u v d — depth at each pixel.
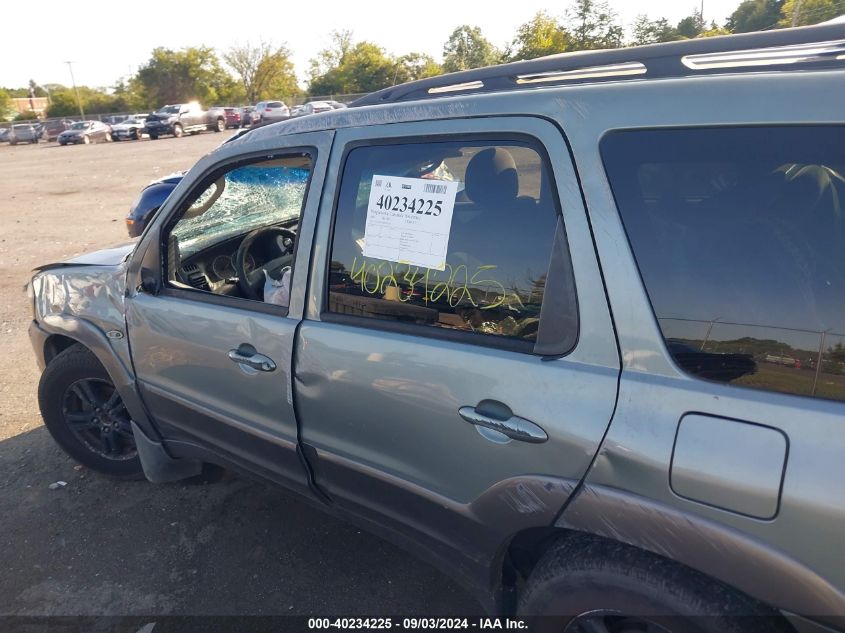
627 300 1.46
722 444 1.30
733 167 1.38
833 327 1.27
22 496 3.20
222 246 2.94
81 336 2.89
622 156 1.49
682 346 1.40
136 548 2.78
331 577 2.55
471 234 1.78
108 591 2.53
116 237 9.77
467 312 1.77
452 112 1.79
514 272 1.69
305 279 2.10
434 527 1.92
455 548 1.89
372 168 1.97
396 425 1.88
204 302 2.44
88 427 3.27
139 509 3.05
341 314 2.03
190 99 61.50
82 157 25.23
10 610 2.46
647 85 1.50
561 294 1.55
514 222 1.69
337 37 53.62
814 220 1.34
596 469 1.46
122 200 13.48
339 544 2.75
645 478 1.39
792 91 1.33
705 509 1.31
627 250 1.47
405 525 2.01
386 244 1.94
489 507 1.70
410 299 1.88
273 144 2.24
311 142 2.13
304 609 2.40
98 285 2.84
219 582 2.55
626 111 1.49
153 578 2.59
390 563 2.62
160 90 61.03
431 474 1.84
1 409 4.18
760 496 1.24
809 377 1.28
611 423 1.44
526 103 1.65
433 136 1.81
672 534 1.37
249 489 3.17
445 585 2.50
